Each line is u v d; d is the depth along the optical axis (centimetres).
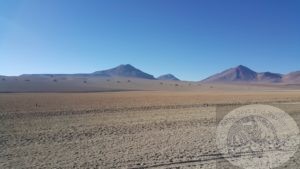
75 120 1989
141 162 971
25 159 1011
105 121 1916
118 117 2128
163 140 1297
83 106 3166
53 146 1201
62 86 15062
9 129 1628
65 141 1294
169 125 1711
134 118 2053
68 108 2909
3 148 1170
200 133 1449
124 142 1262
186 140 1292
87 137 1378
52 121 1952
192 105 3147
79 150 1131
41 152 1105
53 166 934
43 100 4469
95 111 2598
